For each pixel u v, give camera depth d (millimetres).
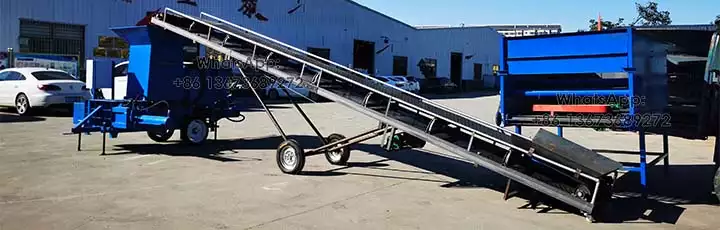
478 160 6293
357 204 6219
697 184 7781
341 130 13945
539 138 6180
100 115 9477
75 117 9711
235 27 9156
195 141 10508
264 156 9414
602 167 5719
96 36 25188
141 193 6516
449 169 8531
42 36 23438
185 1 28641
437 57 52938
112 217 5465
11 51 21578
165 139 10969
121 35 9898
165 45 9852
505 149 6461
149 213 5648
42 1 23266
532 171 6359
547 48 6723
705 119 7137
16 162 8328
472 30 58219
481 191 7031
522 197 6699
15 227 5055
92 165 8242
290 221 5465
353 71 8102
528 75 7125
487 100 34625
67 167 8023
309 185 7160
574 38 6516
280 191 6777
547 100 7184
